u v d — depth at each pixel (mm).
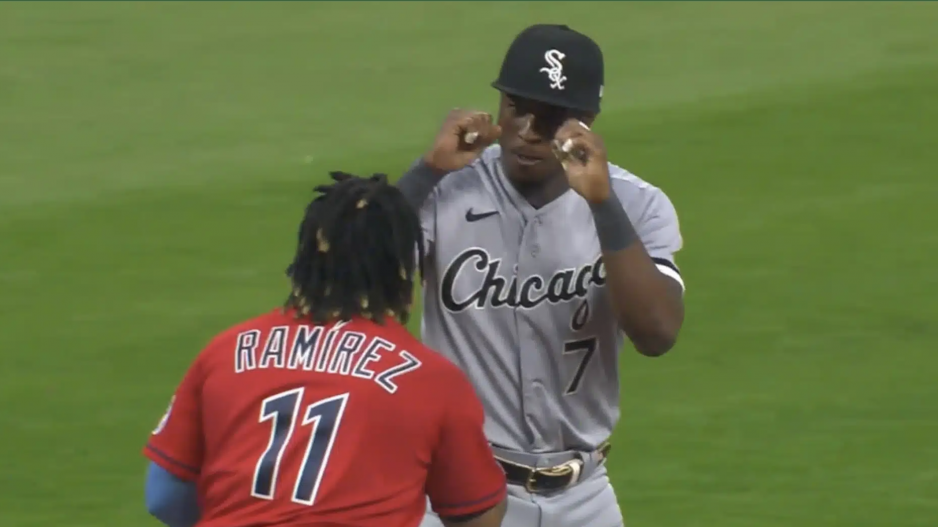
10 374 33625
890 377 33031
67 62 67500
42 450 29656
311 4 79000
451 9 76938
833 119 54906
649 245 17078
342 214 13836
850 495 27500
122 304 38281
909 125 53938
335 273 13797
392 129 56031
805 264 40312
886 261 40438
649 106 57594
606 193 15789
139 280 40125
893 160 50188
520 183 17047
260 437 13344
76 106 60438
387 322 13883
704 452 29391
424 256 17297
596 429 17766
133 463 29109
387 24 74000
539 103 16547
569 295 17031
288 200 47125
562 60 16500
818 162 50062
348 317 13766
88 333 36250
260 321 14008
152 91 62594
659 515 26750
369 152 52781
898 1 74438
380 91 61844
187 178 50000
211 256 42031
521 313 17078
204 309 37875
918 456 29109
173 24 74938
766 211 45094
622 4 76562
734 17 72812
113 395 32469
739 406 31594
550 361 17219
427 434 13445
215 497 13445
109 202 47281
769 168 49562
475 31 72188
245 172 50594
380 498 13195
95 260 41812
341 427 13219
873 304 37375
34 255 42281
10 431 30516
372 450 13219
